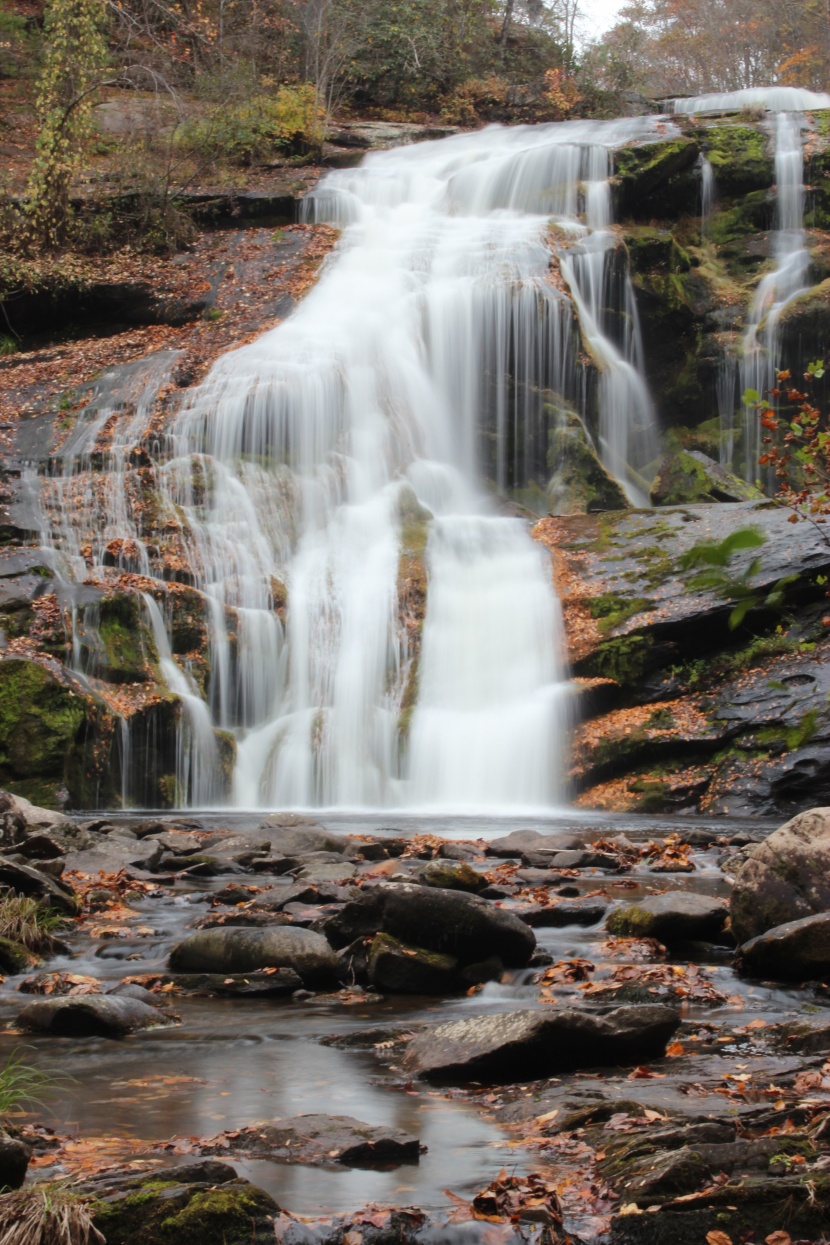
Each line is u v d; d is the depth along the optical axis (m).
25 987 6.44
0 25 36.19
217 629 18.09
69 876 9.15
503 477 24.78
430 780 17.56
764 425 5.10
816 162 30.33
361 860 10.38
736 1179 3.58
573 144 29.64
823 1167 3.58
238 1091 4.74
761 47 57.59
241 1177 3.71
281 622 18.72
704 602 17.58
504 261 26.33
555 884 9.54
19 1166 3.49
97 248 29.30
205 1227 3.25
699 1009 6.14
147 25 34.41
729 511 19.89
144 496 19.89
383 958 6.62
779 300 28.16
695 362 27.67
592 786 17.03
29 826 10.53
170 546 19.23
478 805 17.20
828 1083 4.69
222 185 31.41
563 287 25.55
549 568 19.31
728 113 33.03
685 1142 3.87
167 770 16.81
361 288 26.44
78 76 29.11
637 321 27.34
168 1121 4.35
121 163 30.84
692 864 10.54
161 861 9.99
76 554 18.66
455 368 25.09
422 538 20.39
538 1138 4.17
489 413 25.00
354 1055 5.31
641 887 9.37
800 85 53.69
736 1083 4.77
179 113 32.59
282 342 24.52
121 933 7.61
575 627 18.20
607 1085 4.77
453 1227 3.35
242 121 33.38
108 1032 5.63
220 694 17.98
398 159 34.19
